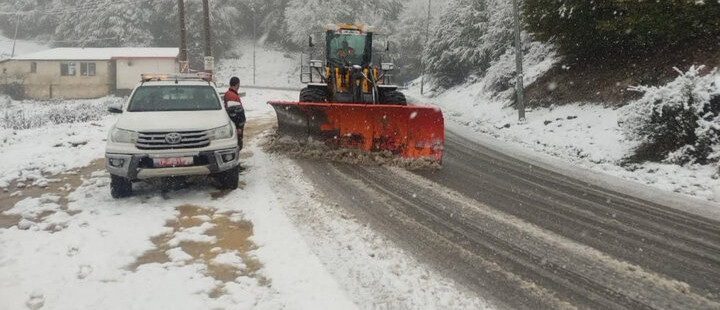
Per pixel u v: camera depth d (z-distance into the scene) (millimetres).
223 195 6219
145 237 4676
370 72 10031
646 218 5648
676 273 4117
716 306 3545
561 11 13039
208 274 3895
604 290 3771
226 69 60031
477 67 29188
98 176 7238
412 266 4113
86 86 40594
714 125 7715
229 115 7398
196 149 5824
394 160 8141
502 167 8578
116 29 59406
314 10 60938
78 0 66875
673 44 12188
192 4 60406
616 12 12328
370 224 5160
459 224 5254
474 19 29641
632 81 12336
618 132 10469
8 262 4016
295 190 6445
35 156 8578
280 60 63312
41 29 73438
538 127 13234
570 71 15766
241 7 69000
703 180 7188
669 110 8352
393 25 64000
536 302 3555
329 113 8281
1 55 58844
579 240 4852
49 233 4719
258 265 4094
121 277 3791
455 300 3555
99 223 5023
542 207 6012
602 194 6738
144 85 7289
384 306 3443
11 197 6148
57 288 3582
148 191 6371
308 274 3904
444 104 25750
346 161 8297
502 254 4438
